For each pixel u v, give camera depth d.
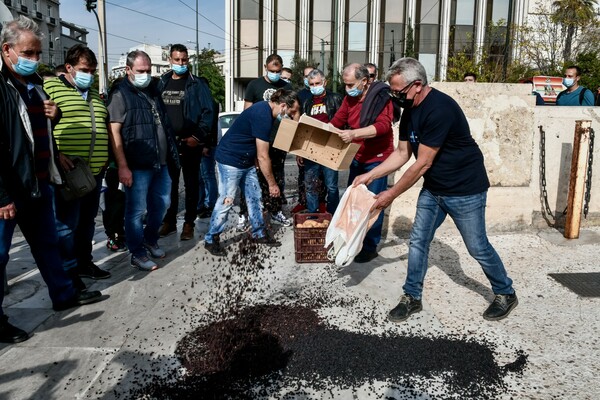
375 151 4.46
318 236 4.63
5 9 3.71
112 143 4.27
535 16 30.72
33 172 3.21
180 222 6.49
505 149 5.56
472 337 3.27
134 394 2.70
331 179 5.36
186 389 2.73
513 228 5.65
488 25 30.33
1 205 3.03
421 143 3.20
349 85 4.41
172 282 4.29
